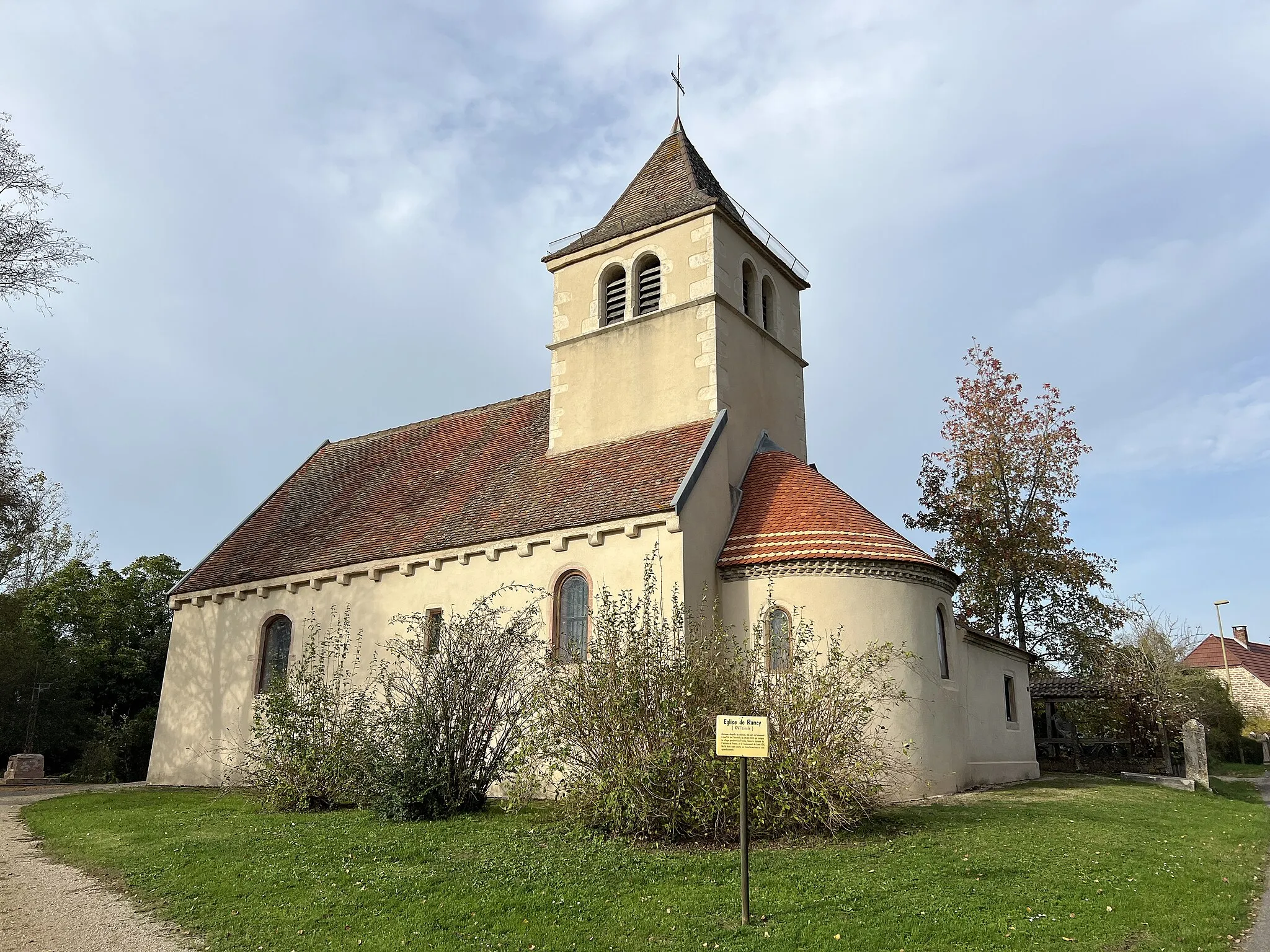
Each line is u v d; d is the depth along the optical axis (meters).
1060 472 36.88
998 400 37.81
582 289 25.66
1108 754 35.72
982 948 8.54
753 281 25.50
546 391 29.03
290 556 26.12
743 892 9.53
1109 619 35.56
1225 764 48.06
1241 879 11.67
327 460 32.78
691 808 12.96
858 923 9.25
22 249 22.17
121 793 22.12
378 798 16.34
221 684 25.91
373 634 23.03
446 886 10.94
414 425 31.80
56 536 42.62
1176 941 8.80
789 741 13.65
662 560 18.94
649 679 13.95
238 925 9.88
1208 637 70.38
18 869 13.05
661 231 24.41
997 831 14.08
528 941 9.07
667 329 23.61
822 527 20.08
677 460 20.97
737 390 23.30
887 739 18.52
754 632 17.20
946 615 21.06
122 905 10.91
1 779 29.56
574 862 11.91
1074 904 9.98
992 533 36.91
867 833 13.70
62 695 37.88
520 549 20.94
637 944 8.91
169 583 44.44
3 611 35.28
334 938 9.33
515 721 16.22
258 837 14.32
